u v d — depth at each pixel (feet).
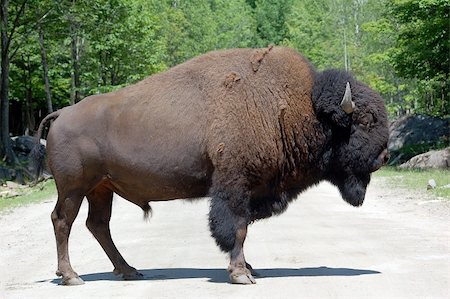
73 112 65.21
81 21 267.80
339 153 62.44
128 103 63.93
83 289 60.64
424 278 59.47
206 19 526.16
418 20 269.44
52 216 65.00
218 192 60.54
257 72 61.77
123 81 322.34
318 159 62.69
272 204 63.10
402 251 74.59
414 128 284.20
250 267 62.95
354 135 61.82
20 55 311.68
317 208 124.36
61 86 349.20
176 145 62.18
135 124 63.21
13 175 217.97
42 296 58.13
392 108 401.29
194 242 87.56
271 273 64.34
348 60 467.93
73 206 64.44
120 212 127.44
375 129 61.93
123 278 65.46
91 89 295.48
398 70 281.13
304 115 61.57
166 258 76.33
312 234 90.38
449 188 141.28
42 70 331.16
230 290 57.21
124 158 63.21
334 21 528.22
